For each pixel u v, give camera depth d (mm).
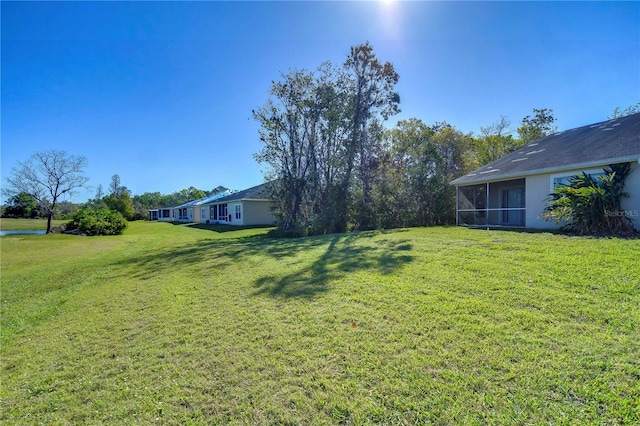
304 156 17250
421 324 3336
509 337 2924
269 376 2639
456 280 4730
